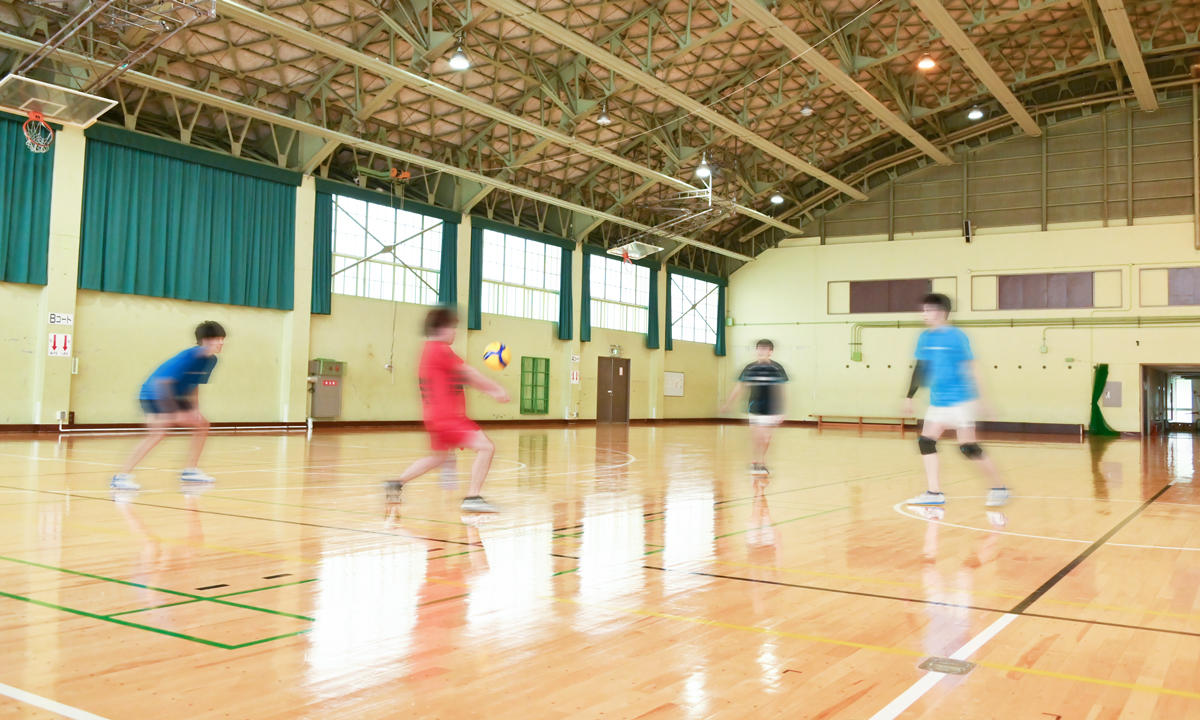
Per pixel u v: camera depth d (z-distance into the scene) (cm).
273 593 376
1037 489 915
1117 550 516
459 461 1202
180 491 759
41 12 1473
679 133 2384
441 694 251
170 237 1800
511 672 273
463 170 2114
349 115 1986
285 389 2020
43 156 1616
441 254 2373
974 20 1808
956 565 464
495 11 1670
